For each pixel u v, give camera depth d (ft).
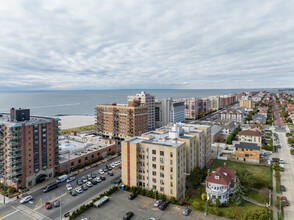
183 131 311.06
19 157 260.01
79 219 201.26
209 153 360.28
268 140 505.25
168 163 235.40
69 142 445.78
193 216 206.39
